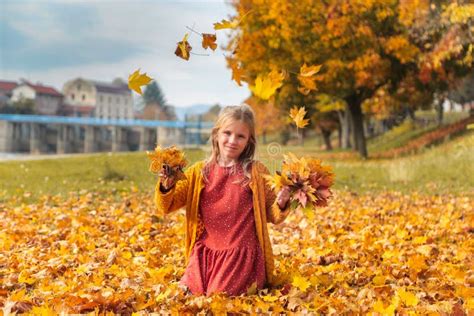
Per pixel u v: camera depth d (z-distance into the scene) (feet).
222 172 12.83
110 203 31.68
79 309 10.99
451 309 10.85
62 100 446.19
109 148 380.78
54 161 67.56
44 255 16.79
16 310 11.15
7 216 26.05
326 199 11.15
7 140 362.53
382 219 24.71
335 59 80.38
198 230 12.95
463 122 99.66
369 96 93.25
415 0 68.74
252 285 12.27
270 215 12.77
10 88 444.55
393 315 10.59
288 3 77.87
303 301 11.81
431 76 84.23
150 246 18.52
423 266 14.34
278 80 11.09
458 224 21.90
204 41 10.54
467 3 57.41
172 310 10.89
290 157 11.50
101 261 16.53
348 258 16.19
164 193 12.11
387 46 80.23
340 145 162.71
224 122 12.64
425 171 48.19
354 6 77.00
